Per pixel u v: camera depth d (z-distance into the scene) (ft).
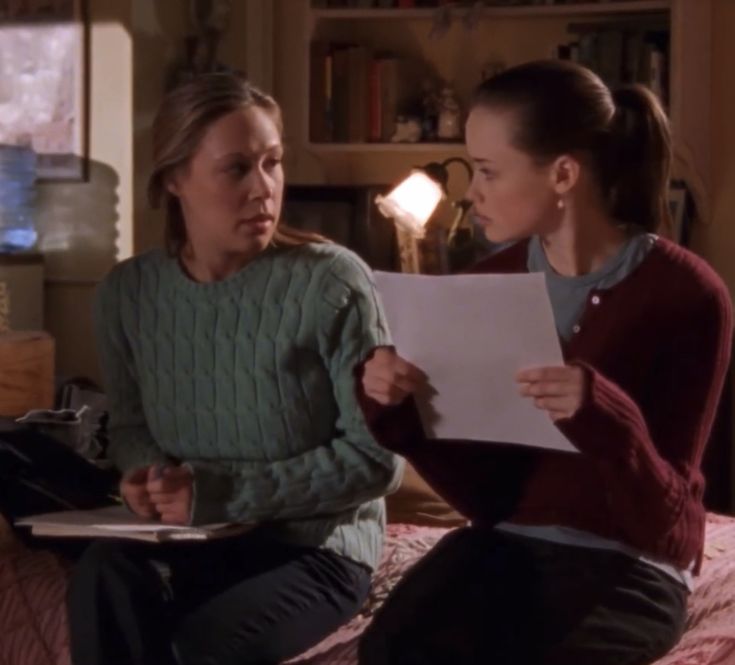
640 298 7.40
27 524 8.57
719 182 16.69
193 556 8.50
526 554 7.58
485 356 6.94
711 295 7.38
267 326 8.70
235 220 8.61
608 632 7.19
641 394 7.41
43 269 15.01
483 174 7.61
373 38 18.67
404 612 7.43
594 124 7.44
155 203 9.04
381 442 7.73
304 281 8.66
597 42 17.03
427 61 18.54
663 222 7.82
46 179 15.03
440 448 7.87
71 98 14.85
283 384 8.70
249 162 8.61
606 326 7.43
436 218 18.26
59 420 11.97
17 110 15.03
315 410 8.79
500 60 18.28
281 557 8.56
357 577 8.79
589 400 6.68
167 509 8.36
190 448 9.11
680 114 16.29
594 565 7.39
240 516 8.39
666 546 7.40
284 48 17.94
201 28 16.06
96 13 14.75
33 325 14.79
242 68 17.29
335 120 18.02
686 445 7.38
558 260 7.72
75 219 15.01
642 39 16.92
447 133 17.90
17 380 12.81
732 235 16.66
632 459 6.86
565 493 7.54
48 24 14.83
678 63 16.26
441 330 6.99
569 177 7.44
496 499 7.93
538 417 7.02
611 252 7.63
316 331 8.63
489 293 6.76
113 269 9.46
